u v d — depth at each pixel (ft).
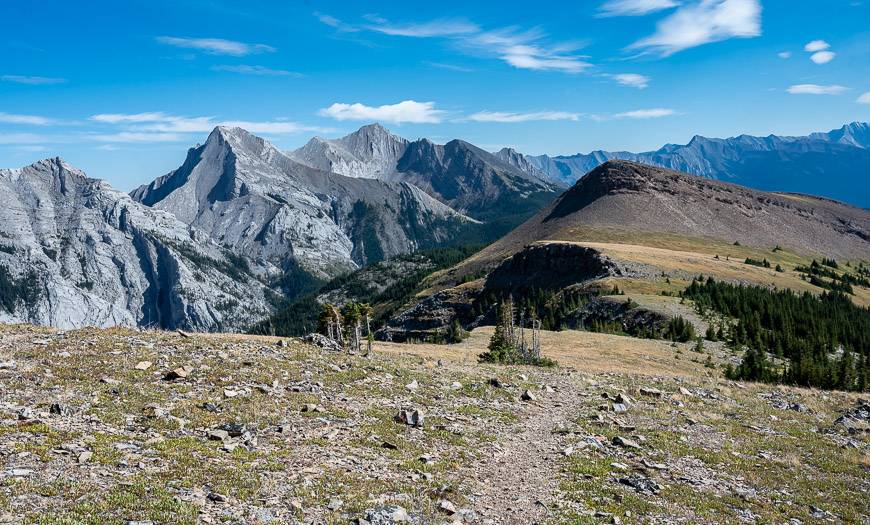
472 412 107.14
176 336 138.72
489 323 652.89
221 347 126.82
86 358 99.76
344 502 56.95
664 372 256.11
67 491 49.34
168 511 48.26
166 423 72.54
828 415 136.67
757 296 521.65
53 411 70.33
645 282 595.88
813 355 361.30
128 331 139.33
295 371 114.52
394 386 118.52
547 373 170.81
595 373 185.37
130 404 78.59
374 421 90.48
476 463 77.87
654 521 63.31
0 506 44.55
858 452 102.32
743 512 69.56
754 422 121.80
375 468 69.26
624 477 77.41
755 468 88.53
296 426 80.94
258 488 57.16
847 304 596.29
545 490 69.92
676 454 92.17
